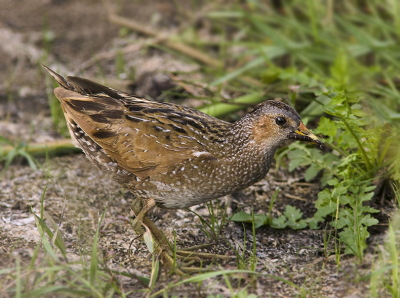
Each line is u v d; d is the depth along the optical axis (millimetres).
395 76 11453
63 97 8445
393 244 6867
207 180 7895
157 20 14242
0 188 9562
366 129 9078
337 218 8094
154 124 8031
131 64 12969
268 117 7828
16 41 13711
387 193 8875
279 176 9828
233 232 8461
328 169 8984
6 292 6742
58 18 14664
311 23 12500
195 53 12844
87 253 7770
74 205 9062
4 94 12250
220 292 7051
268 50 11773
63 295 6734
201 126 8117
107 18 14578
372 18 12375
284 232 8461
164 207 8352
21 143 10148
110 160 8250
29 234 8289
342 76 10234
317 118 10227
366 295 6863
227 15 13180
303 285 6973
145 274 7441
